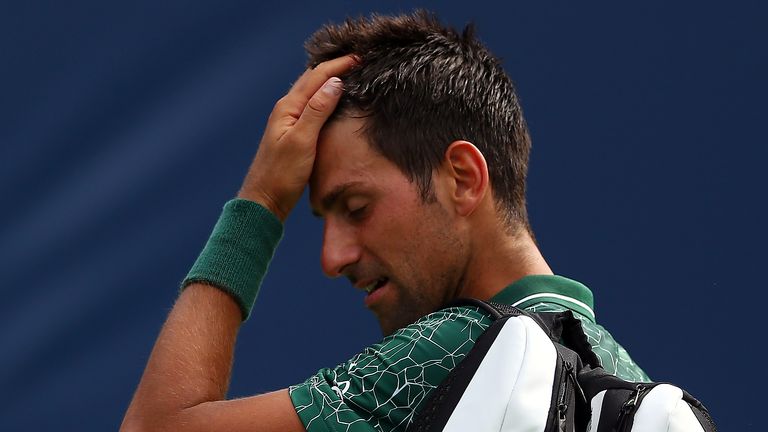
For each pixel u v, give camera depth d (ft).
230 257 23.48
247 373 41.81
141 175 42.37
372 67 23.17
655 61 41.24
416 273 22.56
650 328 40.52
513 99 24.20
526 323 20.39
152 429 21.81
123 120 42.50
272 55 41.78
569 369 20.40
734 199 40.52
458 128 22.94
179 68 42.29
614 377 20.90
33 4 42.73
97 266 42.45
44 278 42.55
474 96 23.31
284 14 41.75
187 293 23.34
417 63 23.12
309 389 21.29
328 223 23.07
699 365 40.24
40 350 42.37
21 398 42.16
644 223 40.93
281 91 41.78
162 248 42.22
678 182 40.83
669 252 40.75
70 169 42.57
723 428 39.86
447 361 21.03
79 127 42.57
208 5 42.24
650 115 41.22
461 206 22.66
